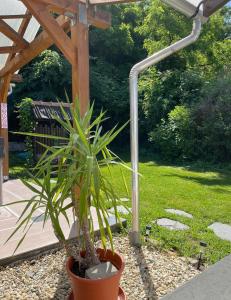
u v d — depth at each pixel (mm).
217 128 8102
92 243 1836
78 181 1717
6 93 5570
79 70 2840
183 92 9695
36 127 7617
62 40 2760
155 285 2109
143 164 8406
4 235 2754
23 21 3910
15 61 4660
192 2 2439
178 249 2664
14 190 4578
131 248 2678
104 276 1682
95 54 13195
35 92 11211
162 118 9781
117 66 13430
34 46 3943
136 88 2703
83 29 2848
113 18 13000
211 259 2463
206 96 8625
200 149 8531
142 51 13383
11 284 2104
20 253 2396
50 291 2033
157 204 4086
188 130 8641
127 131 11586
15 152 9844
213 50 10875
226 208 3961
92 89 11508
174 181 5777
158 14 10547
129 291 2037
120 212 3562
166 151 9102
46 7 2666
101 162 1811
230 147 8039
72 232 2801
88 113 1916
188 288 1948
